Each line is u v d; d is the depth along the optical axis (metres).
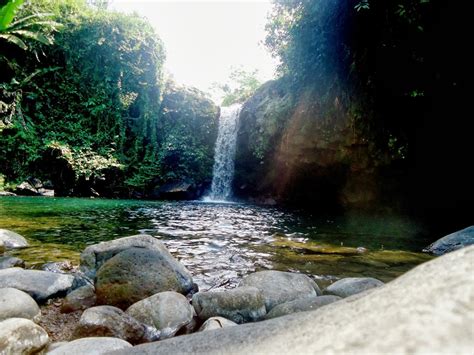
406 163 9.80
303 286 2.56
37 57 14.42
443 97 7.64
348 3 6.84
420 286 0.67
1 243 3.95
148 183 15.73
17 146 13.36
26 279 2.53
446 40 6.15
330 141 10.91
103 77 16.36
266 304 2.35
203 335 1.25
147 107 17.11
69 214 7.73
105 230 5.66
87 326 1.84
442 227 7.84
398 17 5.96
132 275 2.46
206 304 2.21
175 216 8.35
